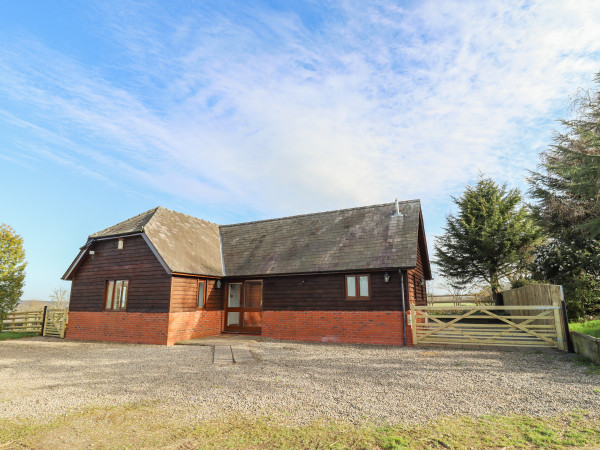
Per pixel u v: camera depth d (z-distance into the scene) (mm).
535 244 24797
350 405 6016
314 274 14586
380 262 13531
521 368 8391
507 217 26062
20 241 20219
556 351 10430
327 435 4770
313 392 6863
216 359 10367
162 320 14297
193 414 5797
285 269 15250
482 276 27672
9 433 5168
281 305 15219
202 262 16453
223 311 17203
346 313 13852
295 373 8508
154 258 15125
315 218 18359
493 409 5617
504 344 11453
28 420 5711
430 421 5160
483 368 8508
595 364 8492
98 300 16625
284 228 18594
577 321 15703
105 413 5969
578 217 16094
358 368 8906
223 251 18797
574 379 7211
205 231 19609
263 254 17109
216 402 6406
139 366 9852
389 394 6602
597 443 4262
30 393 7344
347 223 16891
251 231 19594
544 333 11039
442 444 4355
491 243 25500
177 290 14711
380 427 4977
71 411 6109
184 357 11055
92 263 17297
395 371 8477
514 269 25953
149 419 5625
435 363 9258
